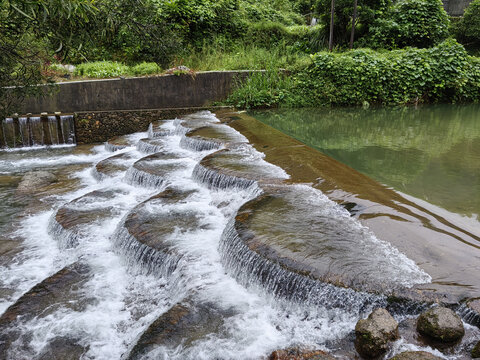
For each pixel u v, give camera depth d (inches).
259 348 118.4
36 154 400.8
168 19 614.2
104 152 405.7
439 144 295.4
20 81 210.1
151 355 118.6
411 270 127.0
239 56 594.9
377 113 464.1
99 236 205.8
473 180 208.4
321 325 122.7
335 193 192.2
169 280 165.9
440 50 570.3
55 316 150.6
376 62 541.6
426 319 106.4
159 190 257.6
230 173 228.5
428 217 161.0
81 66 487.8
